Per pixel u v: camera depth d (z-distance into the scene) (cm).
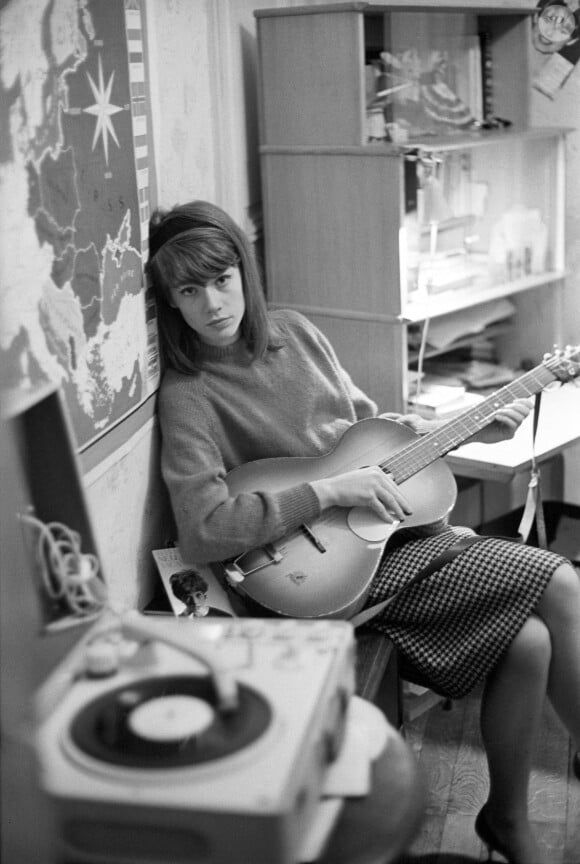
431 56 297
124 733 130
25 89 166
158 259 220
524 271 313
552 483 352
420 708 265
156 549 231
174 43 241
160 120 234
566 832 221
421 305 280
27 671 125
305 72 272
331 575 213
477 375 314
